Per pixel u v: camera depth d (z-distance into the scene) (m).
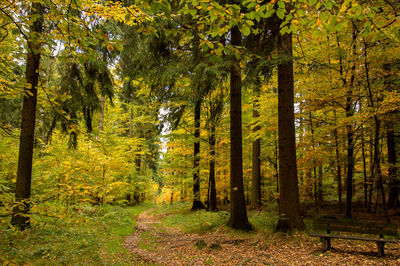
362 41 7.15
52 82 7.77
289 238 6.40
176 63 7.53
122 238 8.05
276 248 5.95
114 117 17.62
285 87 7.32
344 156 9.25
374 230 5.05
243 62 2.93
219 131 12.95
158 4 2.21
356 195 15.93
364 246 5.54
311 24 2.57
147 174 25.09
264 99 10.10
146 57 7.66
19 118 12.27
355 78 8.20
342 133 8.73
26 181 6.64
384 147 13.77
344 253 5.14
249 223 8.04
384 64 7.63
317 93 8.62
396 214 9.71
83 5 2.59
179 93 9.84
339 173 10.81
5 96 2.50
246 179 16.17
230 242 6.73
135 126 20.23
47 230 6.41
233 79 8.48
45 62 9.25
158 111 10.67
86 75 7.38
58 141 10.82
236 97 8.44
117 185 11.73
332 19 2.43
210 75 7.00
